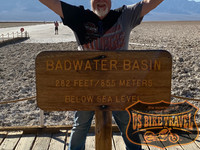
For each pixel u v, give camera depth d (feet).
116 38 8.54
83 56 6.83
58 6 8.21
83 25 8.48
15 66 35.78
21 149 11.75
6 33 127.44
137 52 6.83
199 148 11.68
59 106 7.04
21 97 21.93
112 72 6.91
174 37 90.27
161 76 6.94
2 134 13.08
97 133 7.34
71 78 6.91
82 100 7.03
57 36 101.19
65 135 13.06
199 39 78.28
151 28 174.81
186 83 25.22
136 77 6.94
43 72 6.86
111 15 8.45
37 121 16.87
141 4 8.20
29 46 63.57
